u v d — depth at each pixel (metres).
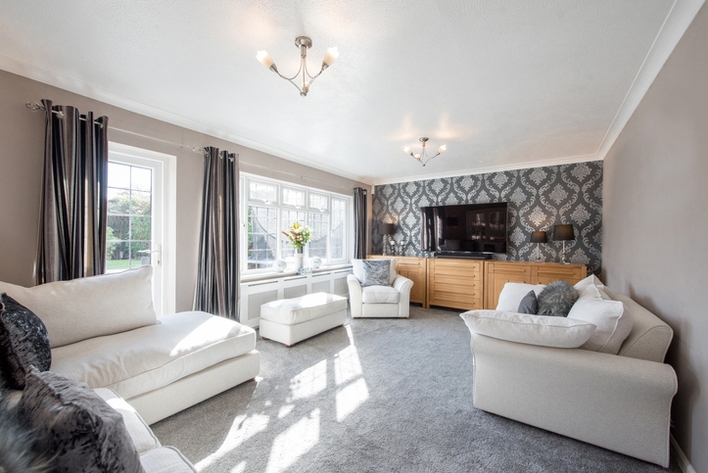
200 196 3.45
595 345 1.80
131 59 2.18
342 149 4.31
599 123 3.22
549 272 4.44
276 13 1.71
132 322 2.20
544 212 4.90
